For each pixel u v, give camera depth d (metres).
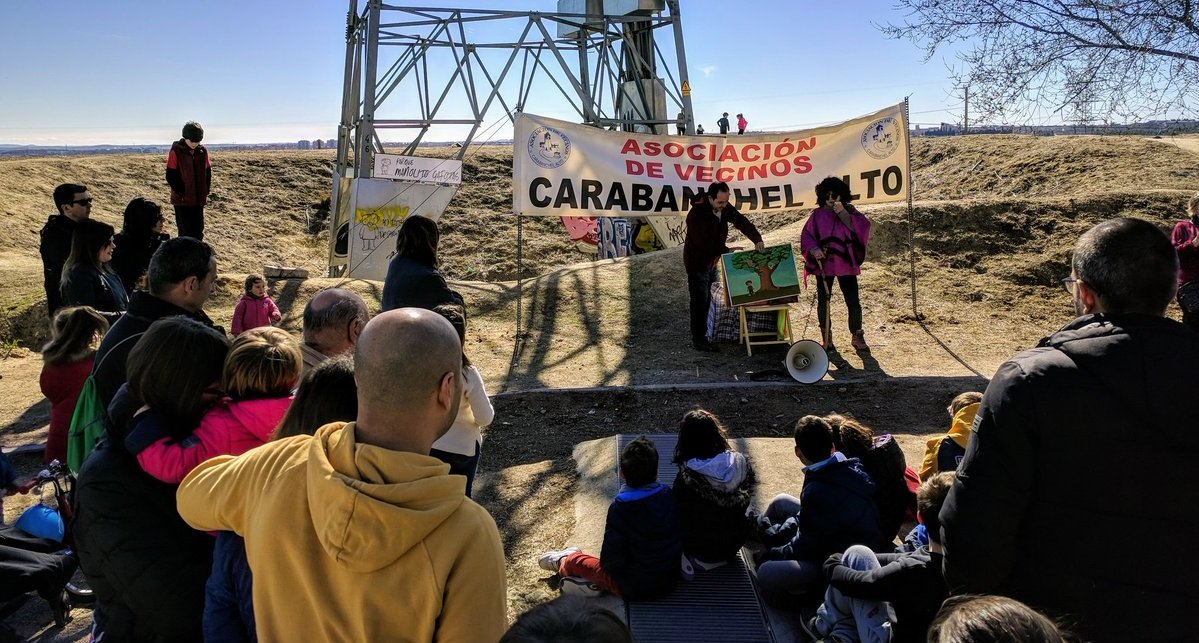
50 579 3.55
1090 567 1.92
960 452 4.16
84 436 3.13
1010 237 10.56
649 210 8.31
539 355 8.08
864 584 3.01
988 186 19.44
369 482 1.54
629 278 10.32
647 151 8.25
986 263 10.13
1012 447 1.98
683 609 3.69
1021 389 1.98
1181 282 6.33
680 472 3.97
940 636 1.47
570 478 5.38
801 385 6.84
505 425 6.38
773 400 6.64
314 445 1.66
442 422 1.71
